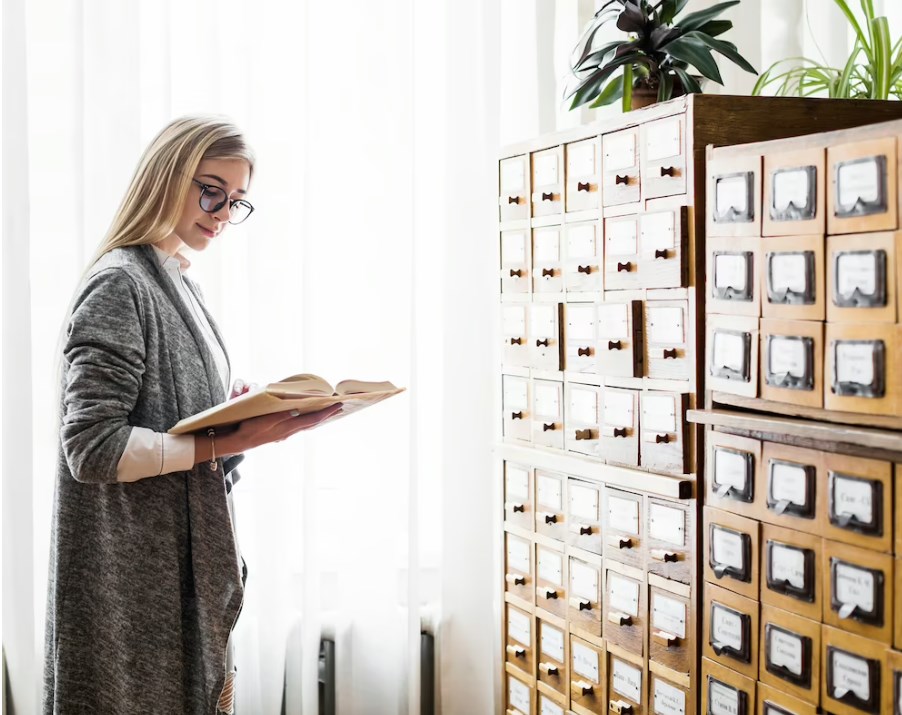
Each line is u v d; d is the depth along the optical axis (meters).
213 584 1.47
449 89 2.16
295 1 2.07
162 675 1.44
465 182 2.18
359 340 2.15
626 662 1.63
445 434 2.21
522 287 1.90
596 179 1.67
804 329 1.27
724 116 1.47
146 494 1.44
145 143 2.03
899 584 1.14
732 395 1.39
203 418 1.33
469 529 2.23
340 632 2.17
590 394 1.71
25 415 1.92
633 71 1.80
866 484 1.17
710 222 1.43
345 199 2.13
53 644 1.48
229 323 2.09
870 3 1.75
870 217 1.17
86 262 1.96
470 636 2.24
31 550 1.93
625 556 1.62
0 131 1.90
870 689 1.17
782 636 1.29
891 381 1.16
